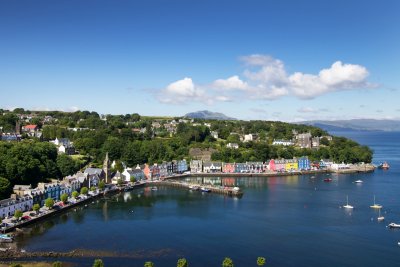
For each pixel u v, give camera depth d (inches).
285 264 6190.9
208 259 6353.3
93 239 7239.2
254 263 6215.6
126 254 6496.1
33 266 5841.5
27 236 7352.4
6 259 6131.9
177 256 6456.7
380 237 7509.8
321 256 6530.5
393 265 6181.1
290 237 7514.8
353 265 6176.2
